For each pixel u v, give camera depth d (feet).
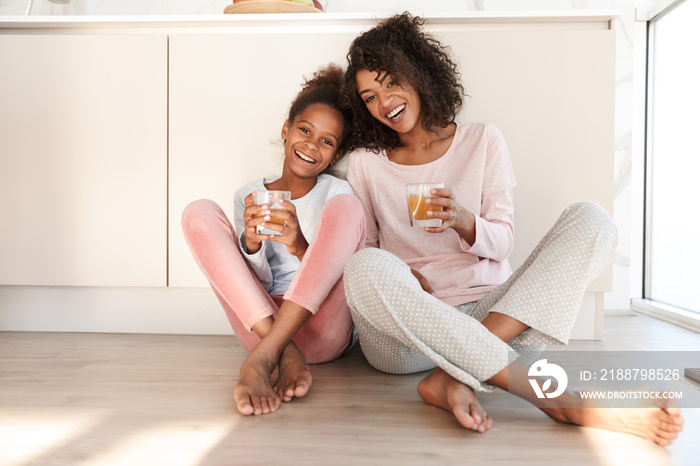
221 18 5.71
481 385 3.29
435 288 4.52
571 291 3.40
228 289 4.02
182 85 5.69
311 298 3.88
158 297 6.01
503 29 5.64
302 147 5.06
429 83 4.94
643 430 3.04
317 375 4.45
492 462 2.82
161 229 5.76
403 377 4.40
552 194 5.61
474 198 4.75
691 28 6.85
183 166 5.74
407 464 2.80
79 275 5.82
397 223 4.92
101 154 5.75
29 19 5.74
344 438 3.14
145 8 8.80
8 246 5.84
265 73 5.66
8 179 5.80
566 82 5.56
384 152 5.14
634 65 7.97
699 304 6.66
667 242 7.46
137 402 3.75
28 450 2.96
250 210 4.12
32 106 5.76
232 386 4.13
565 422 3.37
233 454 2.92
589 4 8.21
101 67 5.71
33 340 5.68
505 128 5.60
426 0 8.54
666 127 7.49
